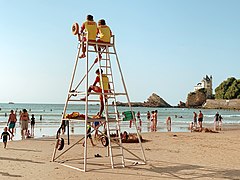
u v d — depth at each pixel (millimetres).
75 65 11375
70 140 20094
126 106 129375
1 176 9398
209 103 149250
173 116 74312
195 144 18672
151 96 173375
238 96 147625
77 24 11102
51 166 10984
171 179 9242
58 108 108188
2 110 82188
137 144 18219
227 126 40312
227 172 10477
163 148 16625
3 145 17359
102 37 11047
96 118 10703
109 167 10859
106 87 11102
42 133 27359
